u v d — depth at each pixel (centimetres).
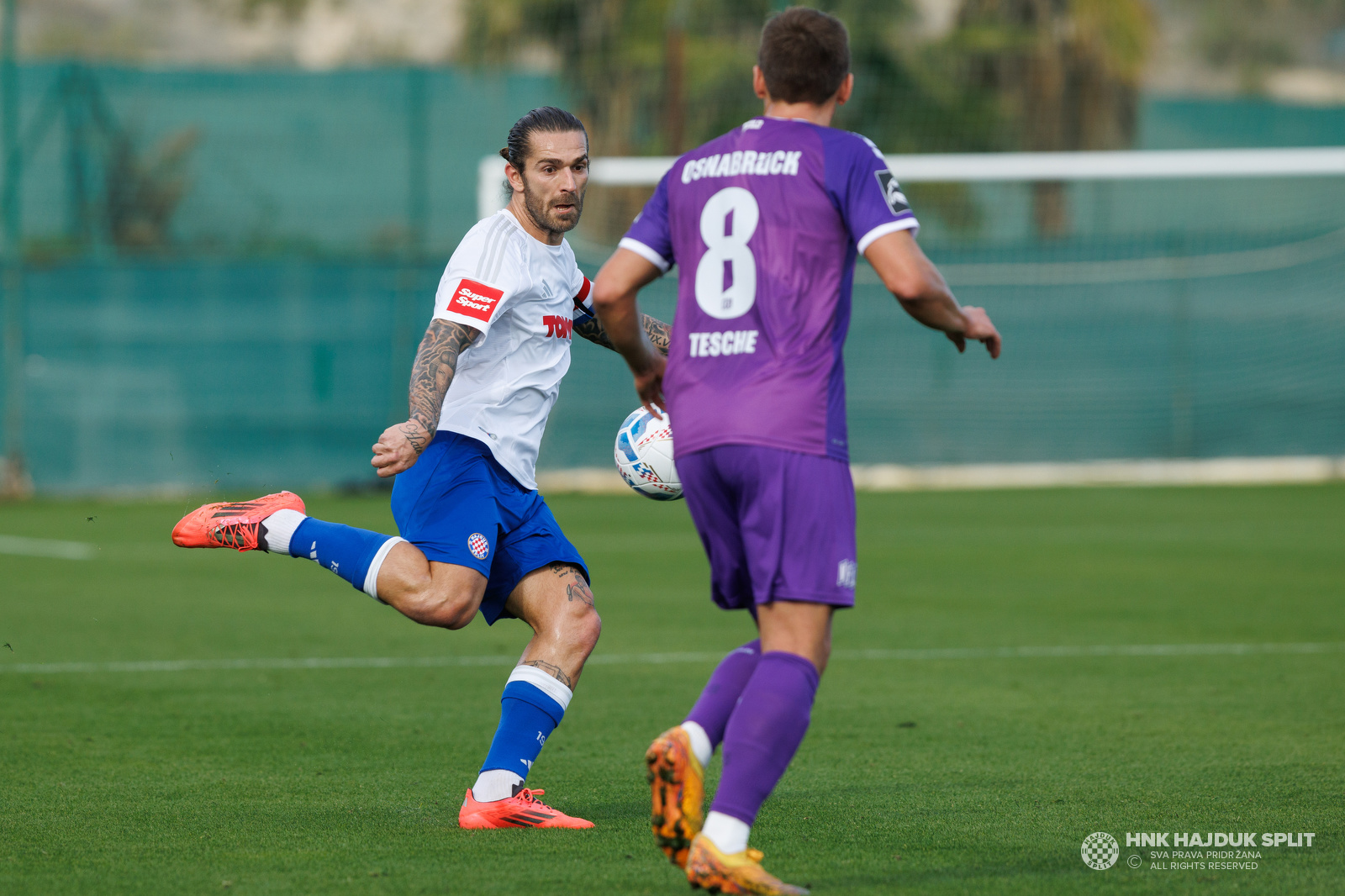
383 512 5525
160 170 9406
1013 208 9506
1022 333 7950
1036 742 1916
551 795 1623
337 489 6556
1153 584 3684
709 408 1207
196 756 1825
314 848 1363
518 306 1520
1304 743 1905
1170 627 3002
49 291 6481
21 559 4225
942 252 8112
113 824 1462
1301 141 10325
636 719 2098
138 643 2798
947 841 1402
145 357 6588
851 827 1458
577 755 1853
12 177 6378
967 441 7769
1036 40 9450
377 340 6825
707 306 1218
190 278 6625
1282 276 8044
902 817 1503
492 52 9531
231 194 9862
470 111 10275
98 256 8038
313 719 2081
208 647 2758
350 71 9888
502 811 1450
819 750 1870
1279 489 6625
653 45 9112
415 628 3038
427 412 1396
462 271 1482
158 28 14400
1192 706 2180
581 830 1444
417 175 8081
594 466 7262
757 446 1183
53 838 1400
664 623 3089
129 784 1656
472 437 1507
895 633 2928
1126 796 1599
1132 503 5994
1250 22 14288
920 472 7669
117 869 1283
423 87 8231
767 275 1198
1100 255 8038
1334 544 4584
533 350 1545
